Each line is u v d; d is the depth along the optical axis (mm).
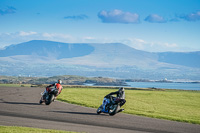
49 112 21562
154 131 15875
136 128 16516
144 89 99250
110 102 21766
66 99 37219
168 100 50312
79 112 22750
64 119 18406
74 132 13617
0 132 12516
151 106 36562
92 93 57938
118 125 17234
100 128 15727
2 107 23375
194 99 56344
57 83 27453
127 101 42281
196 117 26266
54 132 13219
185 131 16453
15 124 15312
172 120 21422
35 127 14727
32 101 30844
